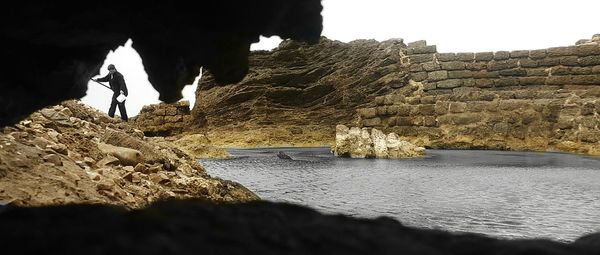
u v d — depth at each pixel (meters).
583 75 42.59
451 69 47.16
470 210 12.16
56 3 4.04
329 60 54.81
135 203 8.68
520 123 37.91
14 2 3.85
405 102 42.91
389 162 26.89
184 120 54.94
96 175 9.01
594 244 3.77
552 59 44.03
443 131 40.41
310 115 51.19
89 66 5.10
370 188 16.14
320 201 13.52
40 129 10.44
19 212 3.95
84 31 4.45
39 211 4.04
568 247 3.61
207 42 4.75
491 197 14.23
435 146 40.00
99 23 4.45
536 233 9.61
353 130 32.75
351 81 51.97
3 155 7.71
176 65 4.93
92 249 2.98
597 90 40.22
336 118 50.31
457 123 40.12
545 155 31.77
